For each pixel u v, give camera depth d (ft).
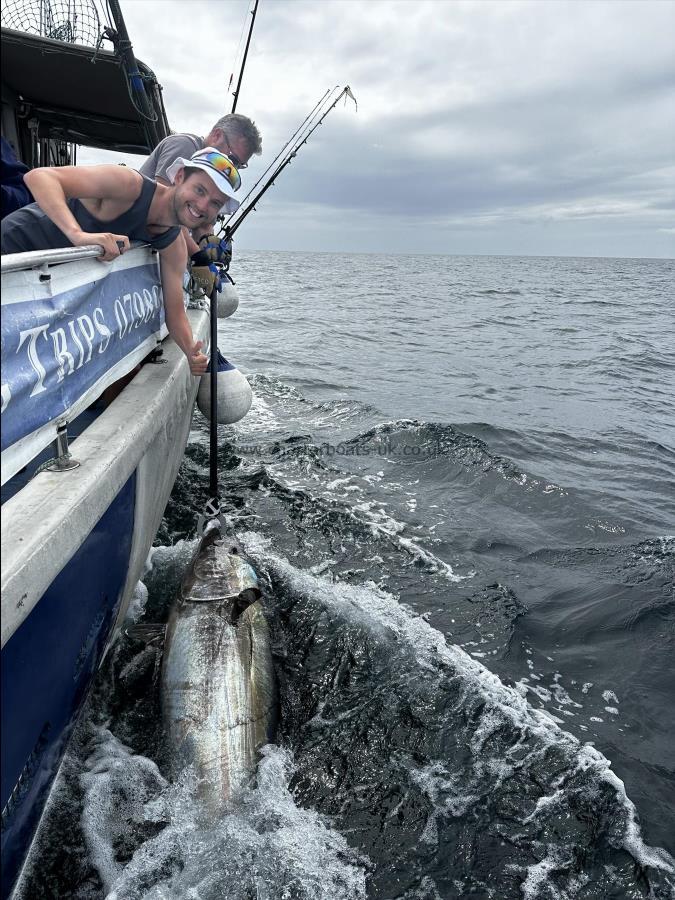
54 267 6.74
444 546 16.30
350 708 10.43
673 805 9.06
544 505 19.36
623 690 11.47
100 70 16.08
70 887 7.32
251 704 9.29
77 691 8.38
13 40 14.88
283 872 7.64
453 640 12.51
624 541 17.26
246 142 12.59
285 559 14.96
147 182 8.91
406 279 165.99
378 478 20.56
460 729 10.16
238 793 8.48
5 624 5.11
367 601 13.47
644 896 7.73
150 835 7.93
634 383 41.24
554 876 7.92
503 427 27.91
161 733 9.29
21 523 6.01
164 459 11.64
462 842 8.27
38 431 6.46
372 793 8.90
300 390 32.50
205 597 10.52
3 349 5.58
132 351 10.12
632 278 227.40
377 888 7.61
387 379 37.55
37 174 7.72
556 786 9.21
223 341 46.93
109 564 8.95
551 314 86.33
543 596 14.42
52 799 8.27
